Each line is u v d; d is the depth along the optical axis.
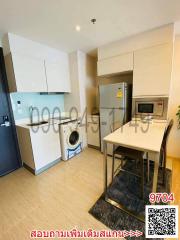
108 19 1.76
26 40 2.22
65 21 1.78
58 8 1.51
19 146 2.50
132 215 1.45
